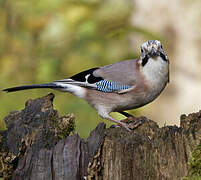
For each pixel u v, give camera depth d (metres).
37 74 13.88
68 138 6.91
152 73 9.05
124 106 9.43
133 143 6.76
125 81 9.21
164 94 15.09
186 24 15.09
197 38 15.06
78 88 9.71
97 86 9.45
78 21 14.28
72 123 7.39
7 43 14.52
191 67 15.10
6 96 13.14
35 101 7.64
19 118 7.39
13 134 7.21
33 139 7.15
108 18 14.57
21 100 13.08
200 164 6.54
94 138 6.85
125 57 13.62
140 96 9.23
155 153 6.72
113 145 6.79
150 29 15.29
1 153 7.14
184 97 14.99
